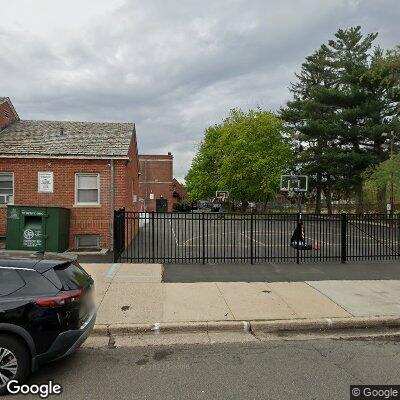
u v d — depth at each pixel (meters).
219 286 8.78
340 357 5.33
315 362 5.14
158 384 4.45
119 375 4.69
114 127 17.86
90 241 14.45
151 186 53.47
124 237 13.34
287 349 5.62
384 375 4.74
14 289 4.36
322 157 35.22
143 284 8.85
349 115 32.09
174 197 73.44
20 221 12.41
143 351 5.50
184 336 6.13
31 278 4.46
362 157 31.50
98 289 8.37
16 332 4.21
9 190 14.57
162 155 53.97
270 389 4.34
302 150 41.97
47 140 15.59
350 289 8.67
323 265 11.44
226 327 6.39
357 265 11.47
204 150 50.69
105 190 14.47
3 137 15.70
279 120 40.25
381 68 19.70
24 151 14.33
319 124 35.28
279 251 14.30
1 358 4.18
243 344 5.82
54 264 4.70
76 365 4.98
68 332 4.43
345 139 34.50
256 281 9.33
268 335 6.25
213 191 50.56
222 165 44.41
